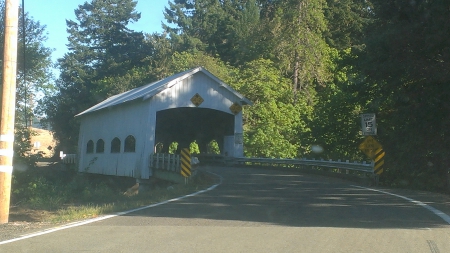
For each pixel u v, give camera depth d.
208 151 38.00
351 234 8.41
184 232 8.85
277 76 40.25
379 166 19.08
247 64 41.78
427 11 15.80
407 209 11.40
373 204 12.39
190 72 26.78
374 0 18.91
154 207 12.25
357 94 25.27
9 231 9.59
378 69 17.86
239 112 29.22
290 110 39.06
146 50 63.50
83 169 36.31
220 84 28.08
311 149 31.91
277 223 9.64
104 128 32.91
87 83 60.38
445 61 16.61
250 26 50.62
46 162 60.16
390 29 17.42
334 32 45.28
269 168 28.86
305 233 8.55
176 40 56.59
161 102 26.06
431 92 18.03
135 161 26.81
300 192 15.37
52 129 62.41
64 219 10.95
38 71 31.97
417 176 21.20
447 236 8.19
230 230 8.96
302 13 39.38
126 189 28.11
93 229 9.33
